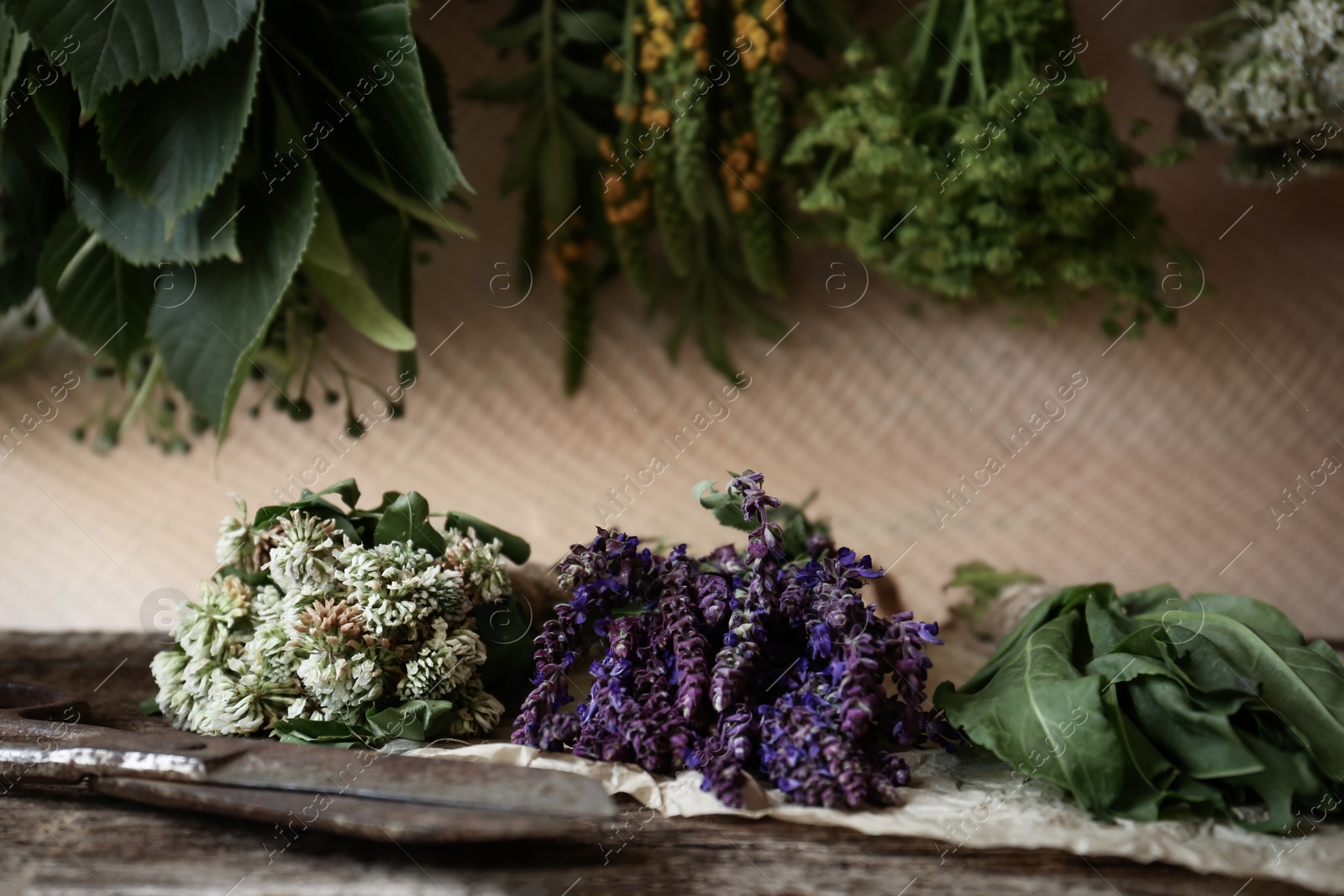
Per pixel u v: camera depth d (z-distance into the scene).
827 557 0.50
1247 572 0.79
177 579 0.80
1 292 0.66
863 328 1.04
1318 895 0.41
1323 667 0.46
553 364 1.04
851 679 0.46
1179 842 0.43
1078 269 0.69
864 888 0.42
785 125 0.80
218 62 0.57
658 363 1.06
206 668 0.50
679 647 0.48
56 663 0.59
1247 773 0.44
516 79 0.85
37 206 0.63
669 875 0.42
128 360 0.67
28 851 0.43
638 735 0.46
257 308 0.60
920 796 0.45
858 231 0.74
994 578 0.65
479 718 0.50
